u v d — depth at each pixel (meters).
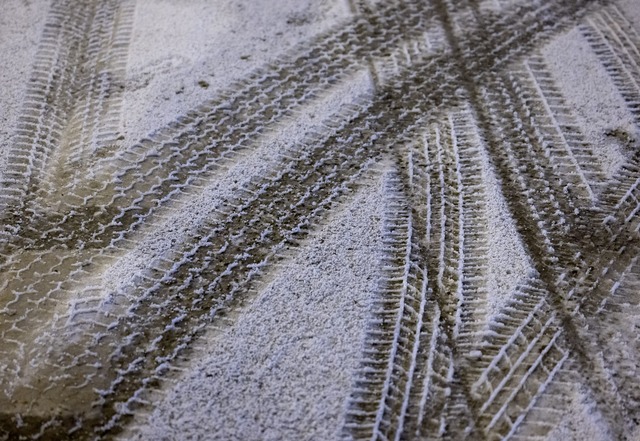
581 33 3.62
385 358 2.28
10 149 2.92
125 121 3.07
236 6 3.76
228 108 3.15
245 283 2.49
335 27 3.63
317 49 3.49
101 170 2.86
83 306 2.40
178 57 3.41
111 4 3.77
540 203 2.78
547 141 3.02
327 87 3.28
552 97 3.24
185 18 3.67
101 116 3.11
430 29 3.63
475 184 2.85
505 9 3.77
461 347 2.32
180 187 2.81
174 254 2.57
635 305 2.45
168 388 2.20
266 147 2.98
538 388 2.21
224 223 2.68
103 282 2.47
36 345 2.29
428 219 2.72
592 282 2.52
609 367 2.28
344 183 2.85
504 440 2.10
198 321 2.37
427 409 2.16
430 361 2.28
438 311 2.42
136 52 3.44
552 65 3.41
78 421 2.12
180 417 2.13
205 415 2.14
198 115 3.11
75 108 3.15
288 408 2.16
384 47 3.52
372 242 2.63
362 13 3.72
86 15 3.69
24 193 2.77
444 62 3.43
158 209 2.72
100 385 2.20
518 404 2.18
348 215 2.72
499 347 2.32
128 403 2.16
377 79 3.33
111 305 2.40
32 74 3.29
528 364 2.27
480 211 2.75
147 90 3.23
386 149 2.99
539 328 2.37
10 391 2.17
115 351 2.28
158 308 2.41
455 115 3.15
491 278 2.52
